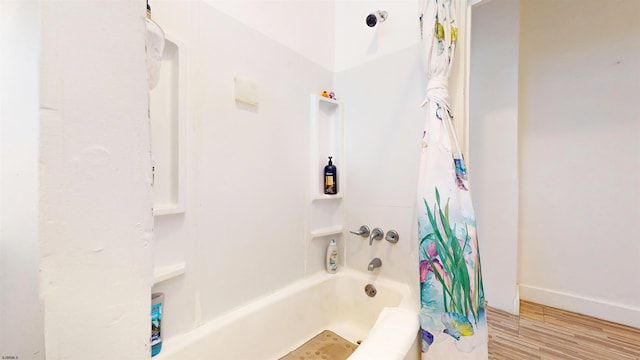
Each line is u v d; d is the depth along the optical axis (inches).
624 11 67.0
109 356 9.5
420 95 53.0
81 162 8.9
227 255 42.9
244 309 44.9
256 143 47.5
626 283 66.7
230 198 43.3
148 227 10.3
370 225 60.6
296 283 55.4
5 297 9.2
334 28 67.2
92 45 9.2
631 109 66.4
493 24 76.2
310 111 59.1
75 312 9.0
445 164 40.0
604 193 69.5
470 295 37.2
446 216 39.2
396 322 38.4
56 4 8.7
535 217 78.2
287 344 50.3
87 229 9.1
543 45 77.2
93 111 9.2
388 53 57.8
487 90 77.5
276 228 51.4
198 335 37.8
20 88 8.9
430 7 42.9
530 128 79.0
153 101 34.5
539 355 54.1
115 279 9.6
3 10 9.4
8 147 9.1
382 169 58.7
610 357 53.4
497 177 76.5
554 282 75.7
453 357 36.8
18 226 9.0
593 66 70.7
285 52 53.3
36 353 8.9
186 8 37.2
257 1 47.8
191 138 37.8
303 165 57.3
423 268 40.1
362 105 62.1
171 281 36.2
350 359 29.9
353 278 60.4
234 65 43.6
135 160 10.1
